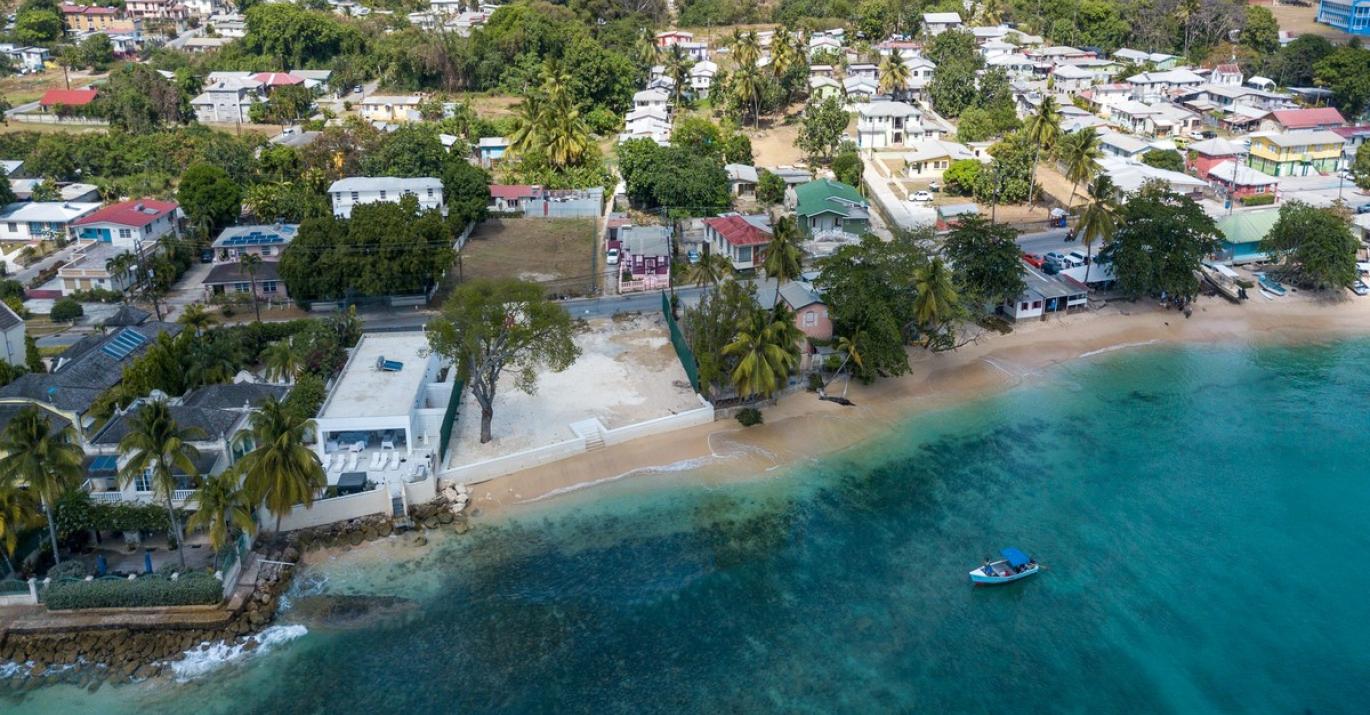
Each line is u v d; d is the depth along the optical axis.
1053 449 82.81
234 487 65.12
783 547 69.81
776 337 84.25
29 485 60.59
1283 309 112.38
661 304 111.31
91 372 80.75
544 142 154.38
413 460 76.31
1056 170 160.75
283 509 64.75
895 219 136.88
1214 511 73.81
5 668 58.28
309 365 88.94
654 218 141.25
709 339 86.94
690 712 55.03
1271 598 64.25
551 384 91.81
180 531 64.56
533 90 193.88
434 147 142.25
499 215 144.38
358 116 187.25
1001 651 59.84
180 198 128.75
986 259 103.44
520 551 69.44
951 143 161.50
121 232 123.69
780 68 186.00
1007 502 75.06
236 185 135.00
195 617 61.25
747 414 86.00
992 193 143.12
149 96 179.12
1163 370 97.50
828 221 131.38
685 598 64.56
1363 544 69.75
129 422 61.47
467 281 117.12
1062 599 64.31
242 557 65.94
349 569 67.25
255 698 56.19
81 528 64.75
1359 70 188.38
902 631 61.47
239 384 78.81
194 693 56.53
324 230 106.88
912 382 94.38
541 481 77.81
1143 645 60.28
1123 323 108.50
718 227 124.06
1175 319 109.56
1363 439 84.00
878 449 82.88
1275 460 80.75
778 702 55.78
